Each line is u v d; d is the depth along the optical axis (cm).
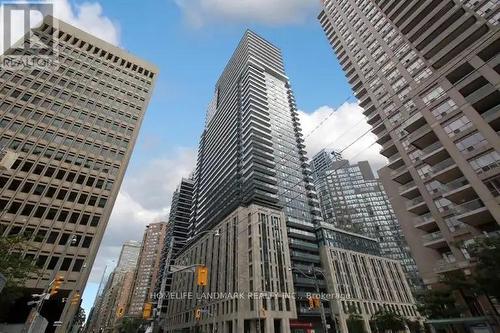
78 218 4319
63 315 3528
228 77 12862
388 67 4859
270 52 12412
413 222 3853
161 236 17012
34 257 3712
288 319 5834
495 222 2903
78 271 3925
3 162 1398
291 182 8838
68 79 5628
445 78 3653
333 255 7806
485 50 3322
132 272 17450
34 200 4103
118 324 11475
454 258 3241
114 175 5072
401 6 4975
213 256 7925
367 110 5041
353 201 15100
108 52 6694
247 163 8700
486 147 2925
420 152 3856
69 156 4756
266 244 6706
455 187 3253
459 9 3938
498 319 2562
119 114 5888
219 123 12062
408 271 11725
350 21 6275
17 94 4816
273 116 10138
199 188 12312
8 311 3366
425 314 3175
